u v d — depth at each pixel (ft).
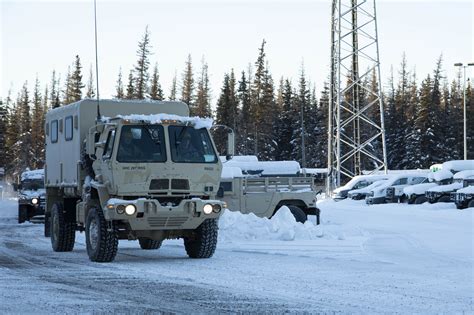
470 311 37.78
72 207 76.74
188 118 64.54
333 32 221.25
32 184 147.43
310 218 115.96
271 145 376.89
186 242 68.18
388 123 408.46
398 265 59.00
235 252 71.61
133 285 47.65
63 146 77.10
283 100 404.57
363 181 221.25
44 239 95.91
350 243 79.00
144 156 62.49
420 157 379.96
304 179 104.12
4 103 409.49
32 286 47.34
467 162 190.90
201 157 64.13
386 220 122.11
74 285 47.80
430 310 38.01
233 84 367.66
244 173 135.85
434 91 400.67
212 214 63.31
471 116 388.16
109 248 63.05
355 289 45.47
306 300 41.14
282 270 55.93
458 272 54.19
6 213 180.14
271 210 102.37
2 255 71.82
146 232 64.85
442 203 161.17
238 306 39.06
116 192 62.08
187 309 38.14
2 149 398.42
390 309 38.27
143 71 326.24
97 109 70.74
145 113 74.64
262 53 365.81
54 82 429.38
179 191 62.90
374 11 218.79
